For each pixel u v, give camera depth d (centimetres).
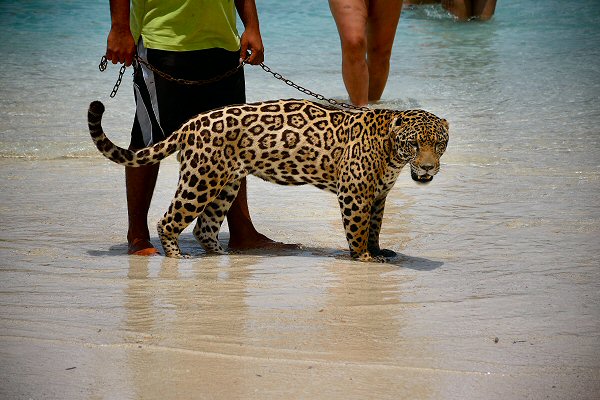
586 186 1712
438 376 904
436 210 1581
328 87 2612
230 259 1337
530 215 1536
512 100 2480
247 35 1406
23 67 2847
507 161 1902
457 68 2916
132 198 1369
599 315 1078
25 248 1352
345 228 1338
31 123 2205
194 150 1317
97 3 4012
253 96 2475
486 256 1326
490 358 951
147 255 1345
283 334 1012
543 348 979
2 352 952
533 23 3775
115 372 905
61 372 904
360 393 863
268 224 1533
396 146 1298
